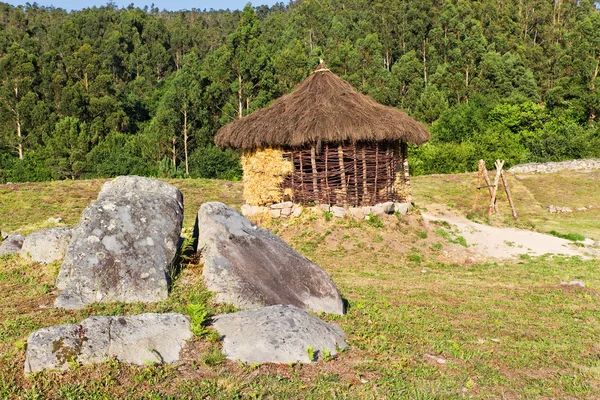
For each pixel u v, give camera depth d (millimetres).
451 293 11039
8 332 6242
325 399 5168
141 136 51406
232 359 5773
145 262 7750
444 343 7422
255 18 62562
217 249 8258
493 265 14750
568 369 7043
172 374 5348
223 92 55562
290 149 16844
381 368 6070
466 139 48750
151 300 7434
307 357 5914
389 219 16953
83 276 7523
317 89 17109
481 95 59000
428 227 17344
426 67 76562
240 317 6402
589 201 26188
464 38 74312
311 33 92625
